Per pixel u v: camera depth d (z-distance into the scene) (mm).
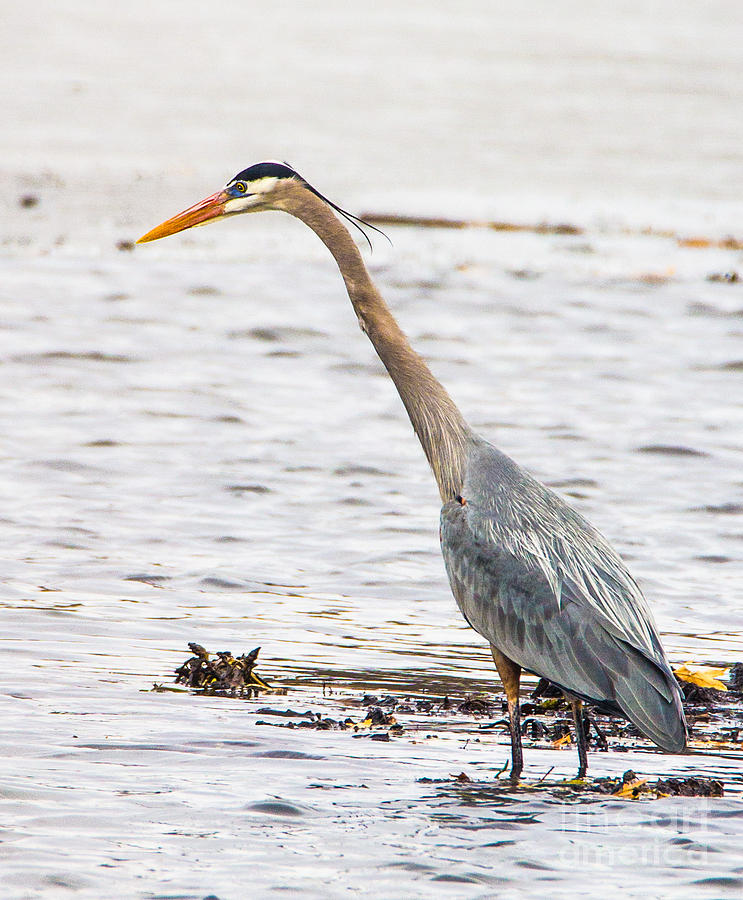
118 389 20203
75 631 11492
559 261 31125
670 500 16203
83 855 6992
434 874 6965
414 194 36781
